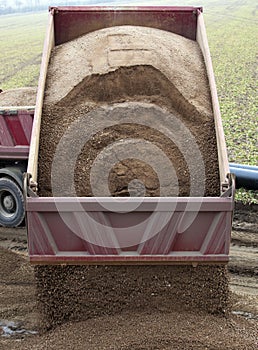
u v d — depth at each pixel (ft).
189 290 15.33
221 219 13.28
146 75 17.78
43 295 15.35
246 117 50.34
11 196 25.90
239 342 14.10
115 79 17.74
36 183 14.12
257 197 27.66
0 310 17.67
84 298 15.39
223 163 14.62
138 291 15.37
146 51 18.72
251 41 103.86
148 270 15.15
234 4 171.12
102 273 15.19
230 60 87.15
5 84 72.38
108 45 19.48
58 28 22.77
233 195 13.10
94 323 15.11
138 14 22.79
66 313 15.49
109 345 13.92
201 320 15.12
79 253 13.75
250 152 37.65
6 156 24.80
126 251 13.74
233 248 23.15
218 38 109.81
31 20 177.37
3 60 97.04
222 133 15.62
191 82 18.38
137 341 13.99
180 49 20.38
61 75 19.03
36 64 90.27
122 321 15.08
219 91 65.05
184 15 22.84
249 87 66.64
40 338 15.15
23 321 16.94
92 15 22.71
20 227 26.37
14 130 24.11
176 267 15.11
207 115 17.17
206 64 19.39
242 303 18.07
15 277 20.22
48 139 16.43
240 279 20.58
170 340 14.01
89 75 17.88
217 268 15.05
